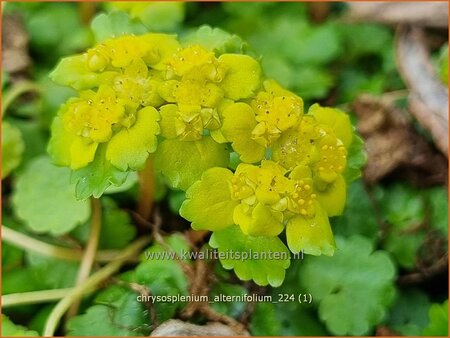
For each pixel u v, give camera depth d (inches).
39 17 5.6
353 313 4.0
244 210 3.2
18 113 5.1
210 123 3.3
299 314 4.1
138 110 3.4
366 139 4.9
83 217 4.3
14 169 4.7
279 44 5.5
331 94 5.3
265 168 3.3
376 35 5.6
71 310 4.1
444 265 4.4
